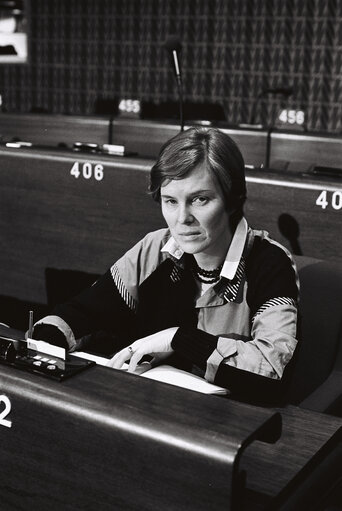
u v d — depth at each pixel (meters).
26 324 3.82
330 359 2.26
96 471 1.21
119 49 10.49
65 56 10.84
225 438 1.12
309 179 3.05
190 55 10.05
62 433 1.23
